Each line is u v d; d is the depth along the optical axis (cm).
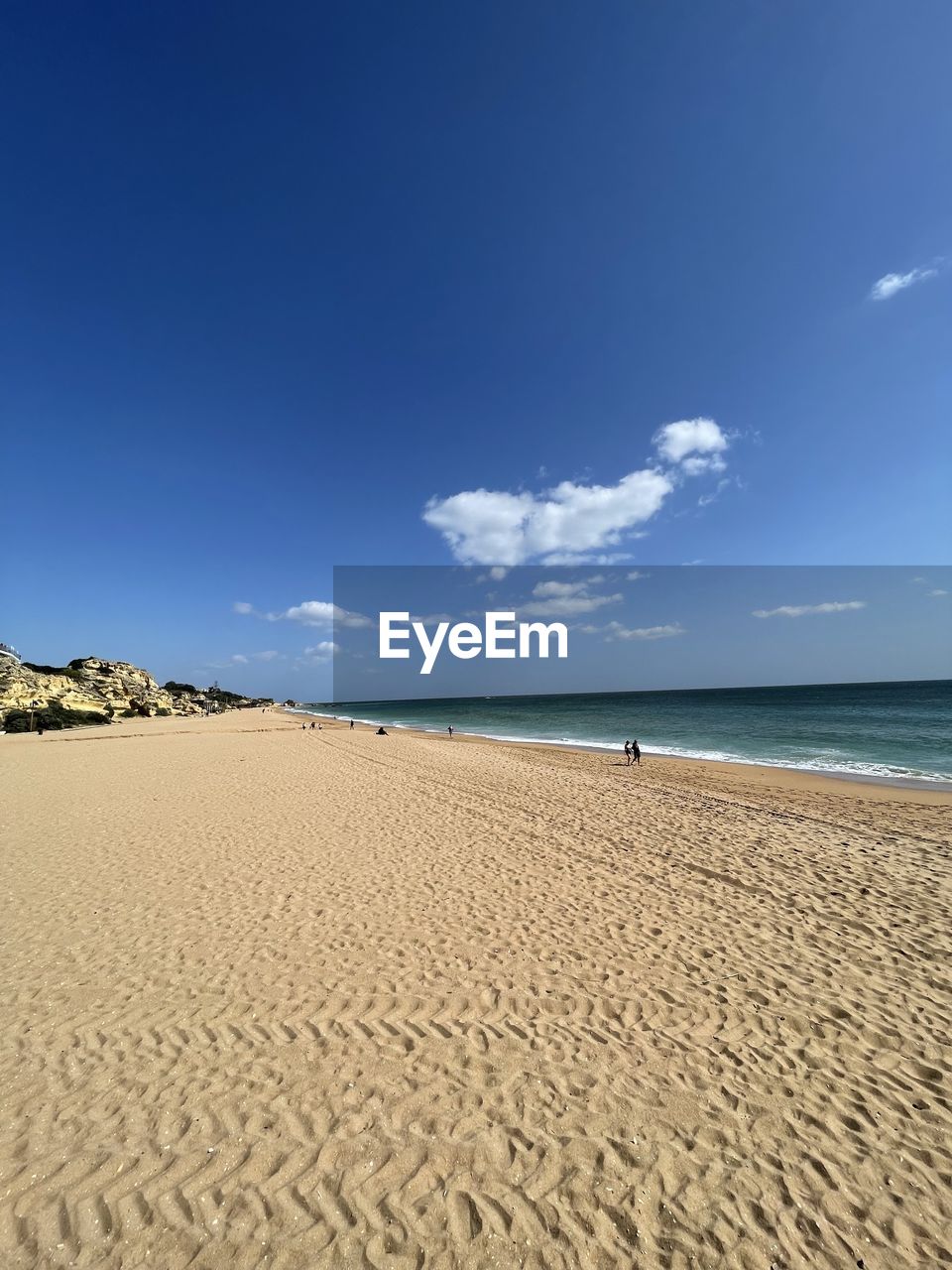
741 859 802
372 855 826
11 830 991
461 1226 264
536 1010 438
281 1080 359
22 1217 265
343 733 3734
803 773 1794
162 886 704
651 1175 292
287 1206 273
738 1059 382
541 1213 271
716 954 524
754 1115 332
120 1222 263
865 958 516
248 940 558
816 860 797
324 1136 315
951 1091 351
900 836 937
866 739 2761
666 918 605
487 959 516
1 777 1667
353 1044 397
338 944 548
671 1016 430
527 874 741
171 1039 402
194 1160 299
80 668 8756
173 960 516
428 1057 383
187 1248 252
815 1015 430
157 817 1085
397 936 565
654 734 3416
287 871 757
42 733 4181
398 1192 281
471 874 742
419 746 2634
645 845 870
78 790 1403
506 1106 338
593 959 516
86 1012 436
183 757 2166
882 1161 301
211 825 1017
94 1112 332
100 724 5566
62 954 529
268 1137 314
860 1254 253
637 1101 342
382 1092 349
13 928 587
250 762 1972
